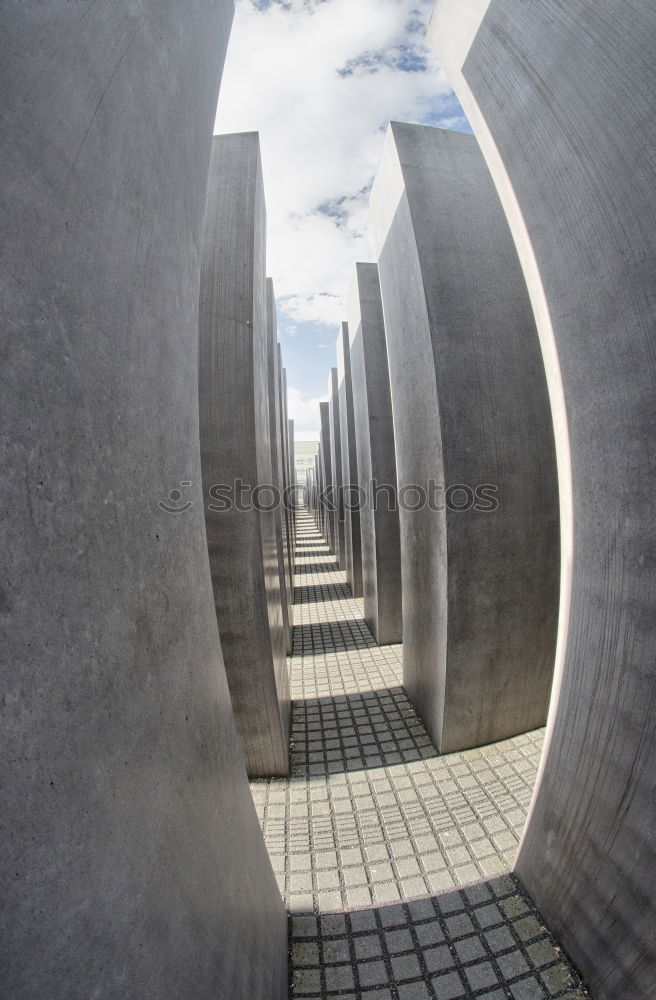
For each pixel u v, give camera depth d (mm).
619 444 1771
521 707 4004
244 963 1492
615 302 1727
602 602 1918
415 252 3686
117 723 840
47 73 700
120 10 949
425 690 4270
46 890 607
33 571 630
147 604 1020
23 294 628
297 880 2781
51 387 689
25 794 584
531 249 2172
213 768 1400
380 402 6320
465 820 3182
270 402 5547
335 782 3635
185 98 1372
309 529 23641
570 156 1864
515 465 3688
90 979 676
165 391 1200
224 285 3359
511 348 3703
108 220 887
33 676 616
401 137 3809
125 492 938
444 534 3619
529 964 2244
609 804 1933
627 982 1888
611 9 1651
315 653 6410
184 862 1098
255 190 3510
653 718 1692
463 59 2514
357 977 2242
